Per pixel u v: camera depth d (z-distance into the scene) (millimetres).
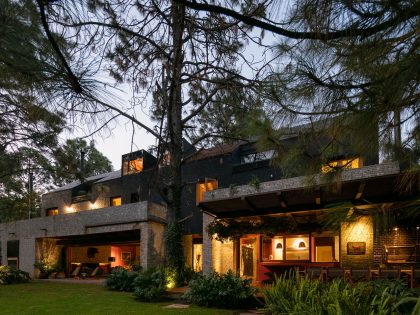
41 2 2342
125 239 20672
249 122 3904
